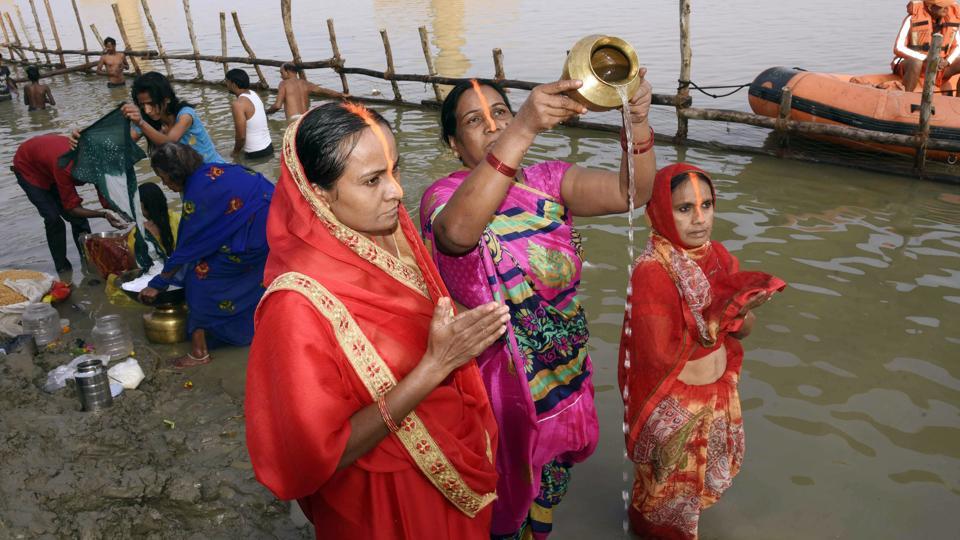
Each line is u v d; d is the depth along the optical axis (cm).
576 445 269
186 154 482
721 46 1486
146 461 378
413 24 2253
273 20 2716
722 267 307
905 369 435
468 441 214
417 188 809
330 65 1412
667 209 283
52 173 644
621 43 216
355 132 183
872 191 743
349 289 189
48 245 727
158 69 1958
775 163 852
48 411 417
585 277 570
